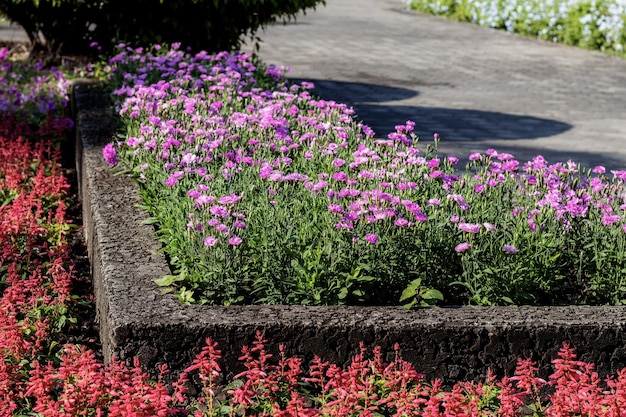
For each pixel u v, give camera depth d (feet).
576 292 18.94
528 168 21.42
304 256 17.54
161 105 26.48
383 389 15.46
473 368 16.01
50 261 22.91
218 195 20.38
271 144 23.56
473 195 20.39
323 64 62.13
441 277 18.04
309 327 15.60
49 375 15.07
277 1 43.24
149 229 20.07
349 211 19.13
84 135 28.43
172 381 15.48
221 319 15.55
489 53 71.00
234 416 15.14
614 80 57.67
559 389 14.69
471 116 43.83
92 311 20.88
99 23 45.47
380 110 44.91
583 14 76.64
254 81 35.29
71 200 28.81
